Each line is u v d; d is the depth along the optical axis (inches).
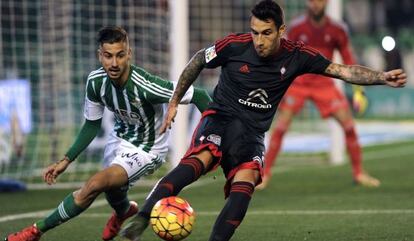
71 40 1764.3
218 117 786.8
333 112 1466.5
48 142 1761.8
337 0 1807.3
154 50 1692.9
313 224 1031.6
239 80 780.0
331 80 1466.5
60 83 1761.8
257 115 785.6
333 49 1433.3
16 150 1664.6
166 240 715.4
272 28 743.7
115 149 870.4
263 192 1398.9
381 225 1012.5
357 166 1492.4
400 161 1919.3
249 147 776.3
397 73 750.5
